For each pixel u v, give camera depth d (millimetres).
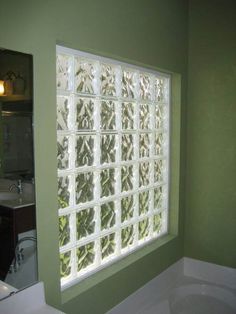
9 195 1308
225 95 2469
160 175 2502
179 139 2549
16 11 1259
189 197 2684
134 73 2113
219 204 2562
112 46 1771
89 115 1766
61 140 1617
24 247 1382
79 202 1746
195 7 2533
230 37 2412
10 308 1275
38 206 1416
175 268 2598
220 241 2578
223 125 2496
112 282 1905
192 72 2590
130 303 2074
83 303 1703
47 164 1441
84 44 1590
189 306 2396
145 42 2051
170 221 2648
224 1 2410
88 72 1750
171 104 2557
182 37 2496
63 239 1671
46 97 1415
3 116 1256
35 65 1354
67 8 1485
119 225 2047
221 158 2525
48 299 1500
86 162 1771
